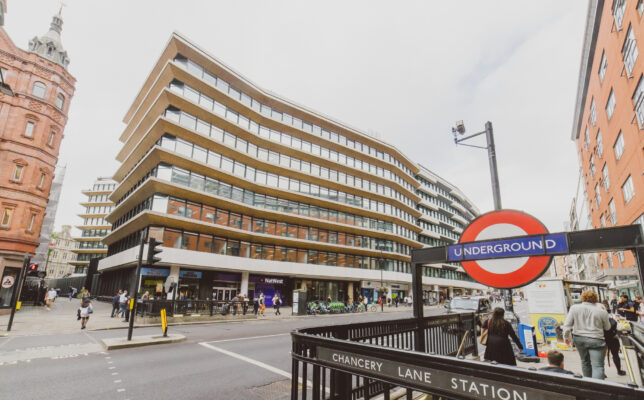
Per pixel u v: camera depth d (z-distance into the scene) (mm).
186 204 27078
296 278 36375
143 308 16234
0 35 21328
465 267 3477
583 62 24438
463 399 1830
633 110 15922
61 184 38000
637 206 16703
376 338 4371
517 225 3055
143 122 29828
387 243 46500
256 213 32344
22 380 6262
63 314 19969
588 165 30062
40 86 23125
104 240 37156
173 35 27453
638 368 5070
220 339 11617
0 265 19750
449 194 74188
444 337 5773
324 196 39812
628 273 15844
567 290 11359
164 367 7387
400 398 4895
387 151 50031
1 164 20641
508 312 8273
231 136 31531
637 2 14320
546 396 1517
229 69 31391
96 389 5797
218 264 27906
